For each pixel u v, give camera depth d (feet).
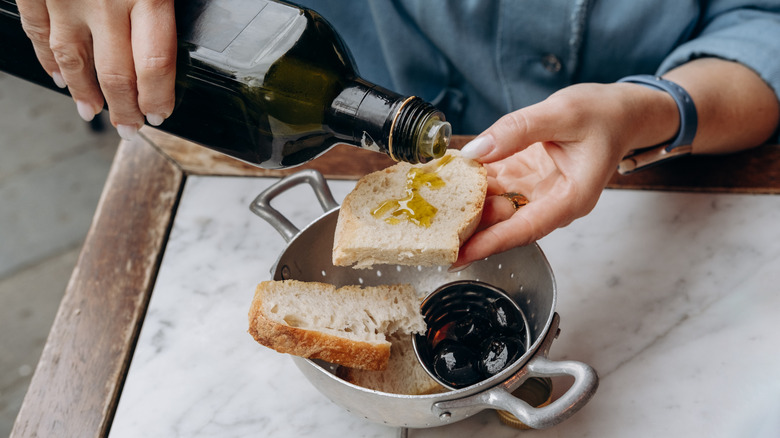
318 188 3.06
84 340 3.22
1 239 7.50
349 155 3.83
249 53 2.53
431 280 3.27
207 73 2.59
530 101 4.28
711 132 3.50
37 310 7.02
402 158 2.38
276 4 2.64
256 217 3.66
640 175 3.65
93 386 3.07
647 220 3.50
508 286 3.07
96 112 3.01
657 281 3.27
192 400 3.03
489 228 2.74
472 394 2.37
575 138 2.89
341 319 2.76
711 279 3.25
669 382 2.93
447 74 4.38
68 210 7.68
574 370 2.31
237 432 2.93
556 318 2.54
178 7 2.64
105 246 3.55
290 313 2.66
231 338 3.22
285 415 2.97
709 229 3.43
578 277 3.33
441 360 2.71
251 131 2.72
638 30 3.92
